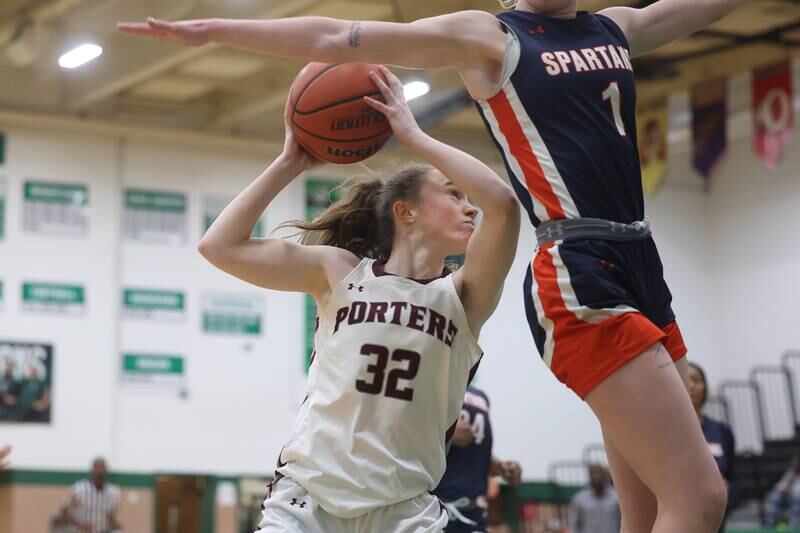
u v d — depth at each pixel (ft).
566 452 66.13
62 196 57.67
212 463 58.85
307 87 14.10
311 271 14.40
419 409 13.61
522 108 12.41
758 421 69.82
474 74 12.77
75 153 58.23
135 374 57.98
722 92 57.82
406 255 14.53
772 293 69.10
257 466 59.62
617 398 11.82
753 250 70.28
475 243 13.70
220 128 61.11
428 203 14.47
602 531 55.31
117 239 58.59
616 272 12.15
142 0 49.24
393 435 13.53
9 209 56.59
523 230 65.77
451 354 13.84
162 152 60.08
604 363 11.87
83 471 55.77
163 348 58.70
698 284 72.49
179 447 58.29
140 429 57.72
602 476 56.24
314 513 13.64
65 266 57.26
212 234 14.28
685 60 58.49
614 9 13.66
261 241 14.40
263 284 14.44
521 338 65.87
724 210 72.38
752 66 56.95
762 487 63.36
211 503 58.29
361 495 13.43
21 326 56.08
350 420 13.57
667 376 11.79
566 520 63.67
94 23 50.83
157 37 11.89
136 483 56.75
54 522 54.54
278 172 14.49
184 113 60.70
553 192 12.24
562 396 66.49
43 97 57.47
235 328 60.23
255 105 58.18
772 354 69.00
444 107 52.85
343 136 14.17
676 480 11.60
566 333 12.11
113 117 59.16
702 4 13.97
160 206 59.62
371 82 14.06
